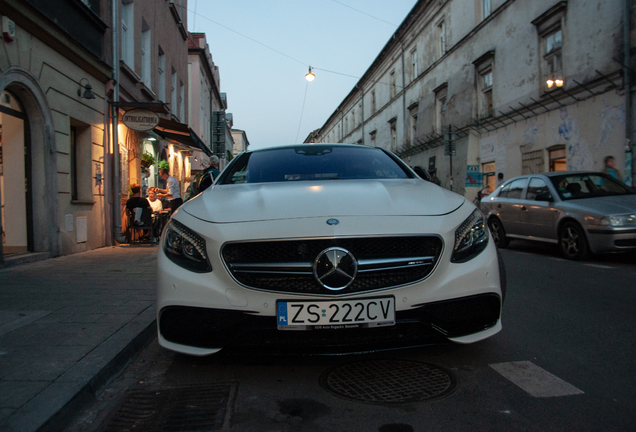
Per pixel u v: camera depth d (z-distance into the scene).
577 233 7.30
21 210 7.24
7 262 6.45
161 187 15.88
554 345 3.21
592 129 13.26
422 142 26.34
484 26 19.19
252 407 2.31
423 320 2.53
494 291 2.65
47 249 7.50
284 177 3.80
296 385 2.57
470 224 2.77
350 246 2.51
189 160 23.98
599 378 2.62
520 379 2.61
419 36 26.73
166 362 2.99
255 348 2.54
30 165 7.32
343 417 2.19
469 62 20.62
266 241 2.50
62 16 7.75
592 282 5.52
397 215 2.67
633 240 6.67
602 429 2.05
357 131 41.66
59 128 7.87
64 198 8.05
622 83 12.03
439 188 3.38
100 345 2.97
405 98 29.14
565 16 14.20
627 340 3.32
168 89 16.80
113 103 10.03
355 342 2.51
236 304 2.48
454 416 2.18
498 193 9.77
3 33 6.23
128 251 8.84
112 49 10.11
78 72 8.62
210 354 2.53
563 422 2.11
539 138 15.84
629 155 11.77
